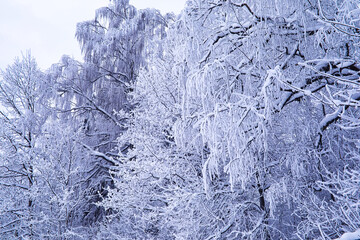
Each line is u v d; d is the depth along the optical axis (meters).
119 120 11.95
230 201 6.00
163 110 7.11
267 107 3.10
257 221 5.72
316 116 5.19
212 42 4.25
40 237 8.48
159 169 6.41
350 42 3.95
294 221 6.20
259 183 5.53
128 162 6.97
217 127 3.32
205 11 4.31
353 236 1.90
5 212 9.38
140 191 6.87
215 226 5.99
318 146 4.91
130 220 7.52
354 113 4.42
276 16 3.90
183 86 4.29
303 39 4.11
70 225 9.27
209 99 3.81
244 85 4.19
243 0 4.23
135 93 8.30
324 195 5.90
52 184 9.16
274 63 4.07
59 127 9.48
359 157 4.13
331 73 3.60
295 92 3.58
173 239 6.92
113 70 12.64
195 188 5.91
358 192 3.64
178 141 4.16
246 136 3.57
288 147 5.22
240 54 4.58
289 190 5.36
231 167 3.17
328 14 3.92
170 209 5.81
